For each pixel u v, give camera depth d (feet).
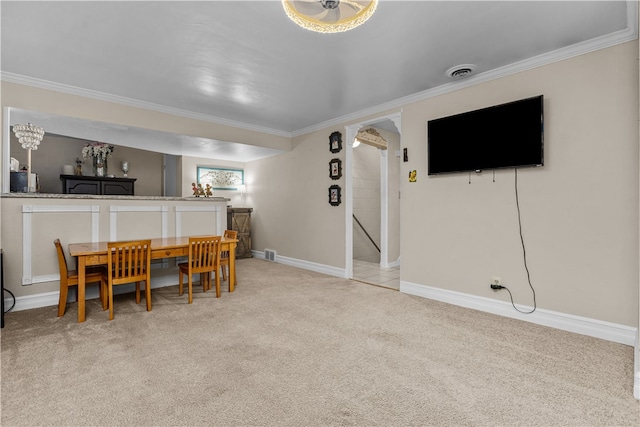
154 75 10.65
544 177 9.28
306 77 10.82
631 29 7.68
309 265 17.61
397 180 19.53
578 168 8.69
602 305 8.34
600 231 8.36
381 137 18.35
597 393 5.86
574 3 6.86
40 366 6.77
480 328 9.03
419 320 9.69
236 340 8.17
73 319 9.63
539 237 9.39
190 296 11.36
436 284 11.85
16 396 5.70
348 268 15.51
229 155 20.39
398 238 19.53
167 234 13.87
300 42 8.52
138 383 6.15
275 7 7.03
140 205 13.20
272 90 12.03
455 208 11.28
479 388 6.03
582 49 8.55
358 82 11.27
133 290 12.98
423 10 7.10
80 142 20.67
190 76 10.74
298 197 18.39
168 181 23.18
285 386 6.08
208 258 11.98
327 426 4.98
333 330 8.87
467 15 7.30
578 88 8.68
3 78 10.37
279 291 13.07
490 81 10.41
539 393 5.87
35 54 9.18
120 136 14.88
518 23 7.63
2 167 10.53
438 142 11.53
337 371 6.65
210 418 5.15
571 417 5.19
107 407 5.41
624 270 8.02
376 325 9.26
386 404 5.54
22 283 10.61
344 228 15.58
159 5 6.94
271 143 17.97
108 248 9.53
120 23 7.63
